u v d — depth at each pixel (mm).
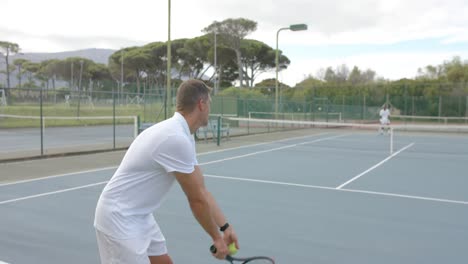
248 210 6941
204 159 13586
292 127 30812
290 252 5004
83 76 71938
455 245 5355
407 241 5488
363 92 47625
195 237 5445
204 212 2418
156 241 2676
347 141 22094
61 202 7242
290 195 8195
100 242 2520
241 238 5488
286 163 12930
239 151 16125
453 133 30734
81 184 8898
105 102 36469
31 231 5602
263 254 4926
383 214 6840
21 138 19812
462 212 7059
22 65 75500
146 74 63812
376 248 5195
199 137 20531
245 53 56562
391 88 47094
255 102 29578
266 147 17953
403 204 7590
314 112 34438
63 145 16750
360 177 10523
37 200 7375
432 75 61469
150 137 2430
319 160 13852
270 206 7250
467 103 39031
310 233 5750
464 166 12820
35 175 9961
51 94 34906
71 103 33781
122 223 2438
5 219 6152
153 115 23156
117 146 16250
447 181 10125
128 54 62094
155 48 60250
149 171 2439
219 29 53812
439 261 4801
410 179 10352
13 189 8305
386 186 9359
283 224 6156
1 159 11961
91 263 4539
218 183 9359
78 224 5945
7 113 27656
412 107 40906
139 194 2467
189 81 2584
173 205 7020
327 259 4801
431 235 5758
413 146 19953
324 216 6652
